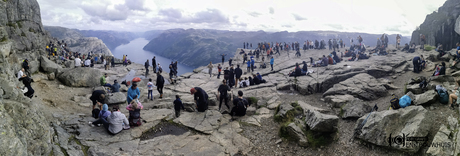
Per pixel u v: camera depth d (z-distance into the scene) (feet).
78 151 20.94
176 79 70.54
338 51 107.55
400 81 48.80
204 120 31.96
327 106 38.65
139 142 25.14
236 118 34.40
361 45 102.99
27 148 15.78
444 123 22.38
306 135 26.50
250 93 47.70
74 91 45.88
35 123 18.07
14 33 54.80
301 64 85.81
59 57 91.86
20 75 32.78
